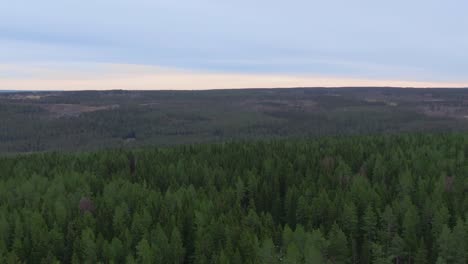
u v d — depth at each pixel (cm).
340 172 9194
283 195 8925
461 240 5072
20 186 9125
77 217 6825
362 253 5366
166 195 7688
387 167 9856
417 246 5262
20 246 5806
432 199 6806
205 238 5491
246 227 5941
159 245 5578
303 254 4981
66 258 5909
